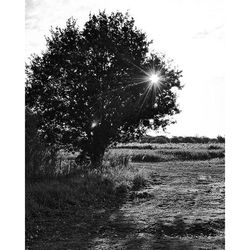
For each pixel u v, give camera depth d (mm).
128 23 16859
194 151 25688
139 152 25531
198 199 10523
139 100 16469
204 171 17984
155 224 7789
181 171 17984
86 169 14484
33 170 12031
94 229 7570
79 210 9250
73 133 16266
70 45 16531
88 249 6227
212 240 6727
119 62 16469
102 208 9688
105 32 16594
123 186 12445
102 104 16281
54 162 13422
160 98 16500
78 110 16094
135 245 6426
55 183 11109
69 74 16328
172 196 11172
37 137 13445
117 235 7137
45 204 9234
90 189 11445
